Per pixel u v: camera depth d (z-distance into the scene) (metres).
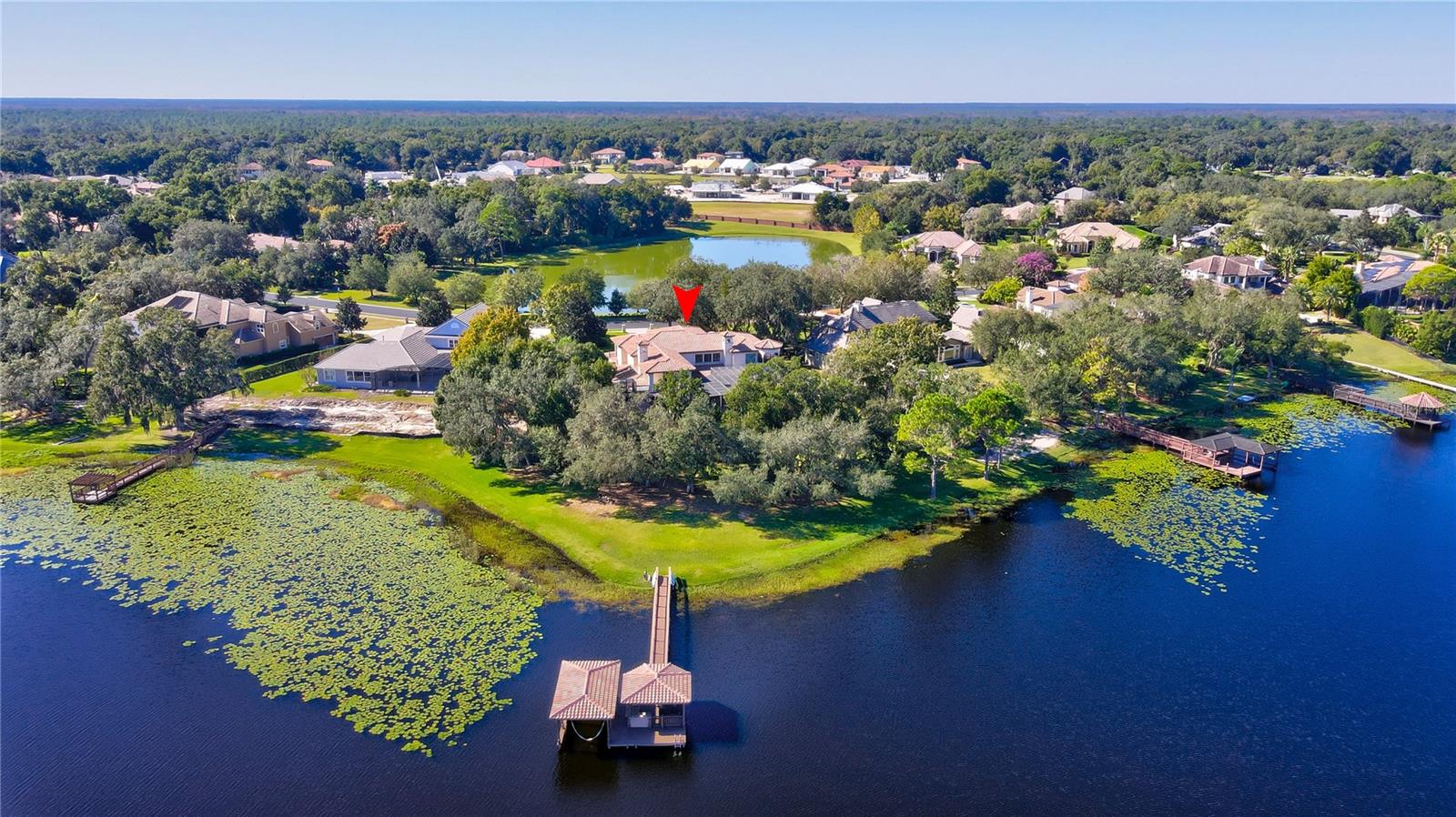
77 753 45.56
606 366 88.88
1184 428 97.06
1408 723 49.50
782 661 54.22
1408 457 88.75
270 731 47.28
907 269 141.25
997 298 146.00
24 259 142.25
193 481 79.62
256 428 93.12
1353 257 180.00
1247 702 51.12
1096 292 131.00
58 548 66.81
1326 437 94.62
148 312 103.00
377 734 47.12
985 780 44.97
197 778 44.00
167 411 85.88
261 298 147.38
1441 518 74.81
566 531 69.94
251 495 76.75
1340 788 44.81
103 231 174.50
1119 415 96.31
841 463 73.50
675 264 140.62
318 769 44.66
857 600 61.22
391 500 75.75
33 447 86.75
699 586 62.41
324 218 197.50
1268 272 152.88
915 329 103.62
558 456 75.56
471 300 155.62
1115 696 51.53
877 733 48.12
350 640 55.31
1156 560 67.38
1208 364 115.94
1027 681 52.72
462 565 64.62
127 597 60.06
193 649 54.31
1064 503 77.12
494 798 43.09
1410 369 118.88
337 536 69.12
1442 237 184.88
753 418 76.94
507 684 51.31
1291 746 47.69
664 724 47.44
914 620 59.00
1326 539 70.94
